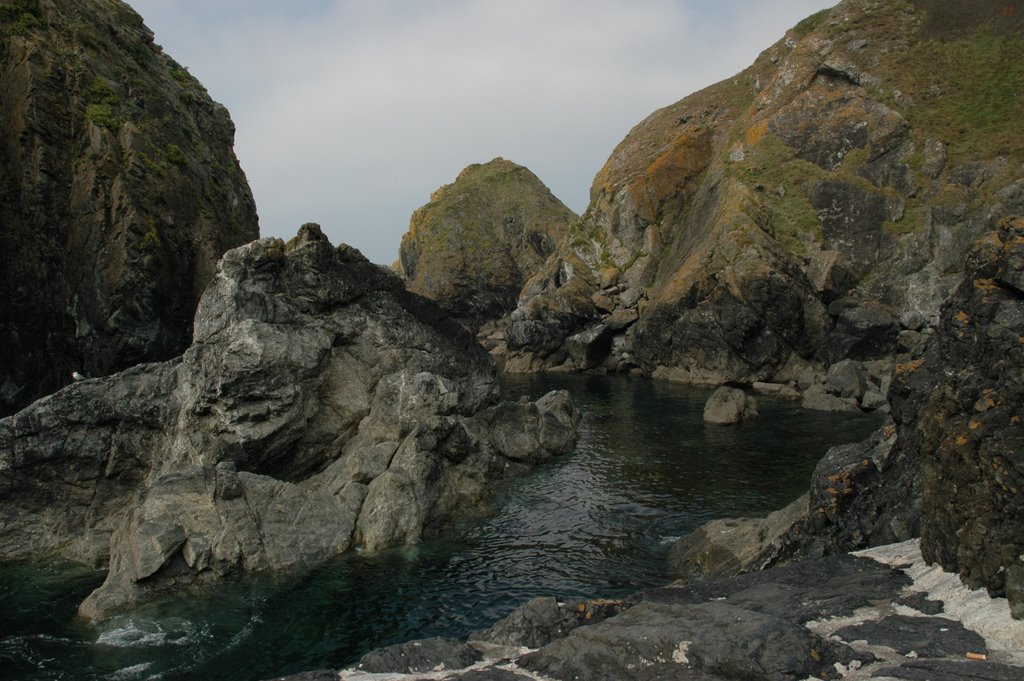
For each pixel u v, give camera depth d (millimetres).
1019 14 64625
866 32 71812
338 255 31750
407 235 145750
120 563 18812
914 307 55906
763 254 58938
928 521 12203
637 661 9492
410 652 11422
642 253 82188
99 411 24625
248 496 21266
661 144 90750
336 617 17031
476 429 31031
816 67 73125
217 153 55750
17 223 39938
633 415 45562
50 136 41625
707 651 9156
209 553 19109
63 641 16047
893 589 11508
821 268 58062
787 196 66000
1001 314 12086
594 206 91625
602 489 28125
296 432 26562
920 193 59375
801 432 37688
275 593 18438
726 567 17875
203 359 25719
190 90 56781
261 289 28359
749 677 8633
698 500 26094
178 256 43031
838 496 17016
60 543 22594
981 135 59188
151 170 42906
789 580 13039
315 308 29562
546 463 32719
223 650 15477
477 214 135625
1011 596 9430
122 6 54406
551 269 88000
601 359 76312
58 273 41094
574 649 10203
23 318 39438
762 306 56594
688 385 60469
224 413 24844
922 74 65812
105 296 38781
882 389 45562
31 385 39594
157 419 25594
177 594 18250
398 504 22594
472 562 20500
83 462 24031
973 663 8320
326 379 28594
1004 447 10281
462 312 125938
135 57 51344
